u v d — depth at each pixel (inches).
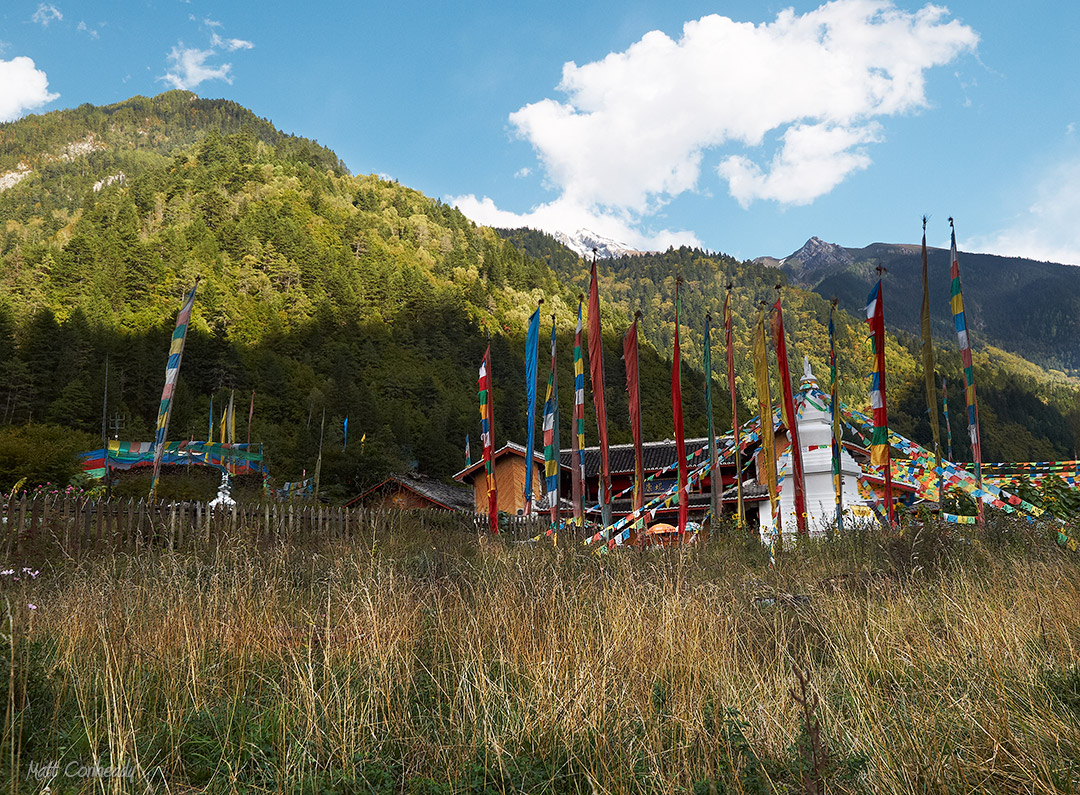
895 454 601.9
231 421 2202.3
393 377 4633.4
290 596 323.3
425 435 3713.1
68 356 3351.4
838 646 253.4
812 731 151.6
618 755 173.0
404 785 168.4
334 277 6279.5
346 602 279.9
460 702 204.5
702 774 167.3
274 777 163.3
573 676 207.8
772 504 574.9
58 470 1122.0
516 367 5728.3
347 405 3858.3
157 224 7249.0
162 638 240.1
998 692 183.5
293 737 181.5
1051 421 5319.9
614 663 222.7
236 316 5310.0
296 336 5251.0
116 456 1612.9
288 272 6259.8
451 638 255.1
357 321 5890.8
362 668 222.1
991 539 445.4
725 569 426.3
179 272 5629.9
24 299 4608.8
